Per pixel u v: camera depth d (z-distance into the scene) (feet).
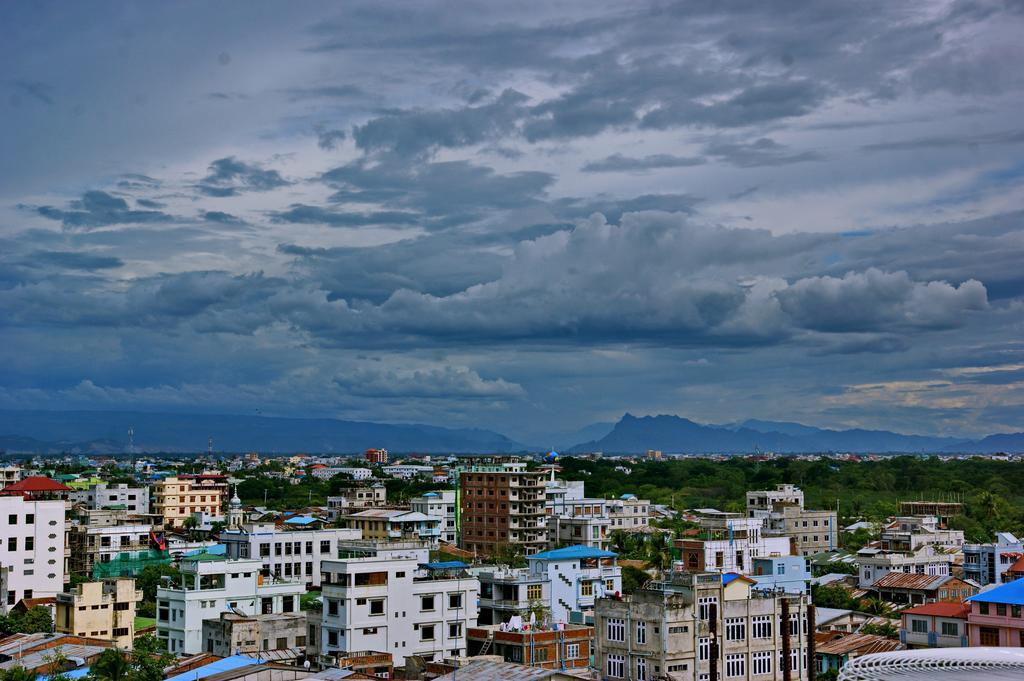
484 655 506.48
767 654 465.88
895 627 610.65
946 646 522.06
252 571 588.50
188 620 561.02
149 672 402.93
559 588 592.60
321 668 396.37
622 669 455.63
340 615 504.02
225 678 351.25
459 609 531.09
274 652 505.25
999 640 493.77
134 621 637.71
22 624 598.34
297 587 604.49
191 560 597.52
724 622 455.63
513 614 558.97
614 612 460.55
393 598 512.63
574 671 482.69
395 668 472.44
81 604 583.58
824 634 578.25
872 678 323.37
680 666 442.09
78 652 472.44
